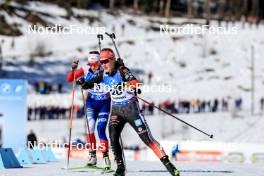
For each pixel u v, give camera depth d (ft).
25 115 157.28
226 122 452.35
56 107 434.30
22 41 647.56
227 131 431.84
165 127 420.36
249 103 554.05
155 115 450.30
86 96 100.68
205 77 617.62
